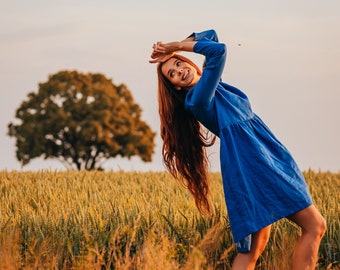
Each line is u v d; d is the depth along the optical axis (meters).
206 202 6.78
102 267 6.68
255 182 5.77
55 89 58.53
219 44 5.84
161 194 9.10
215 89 5.91
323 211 7.63
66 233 6.89
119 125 59.28
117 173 14.16
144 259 6.19
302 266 5.79
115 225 6.97
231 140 5.87
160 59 6.20
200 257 5.48
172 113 6.42
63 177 12.57
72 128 57.91
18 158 58.56
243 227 5.70
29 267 6.11
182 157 6.55
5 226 6.83
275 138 6.09
